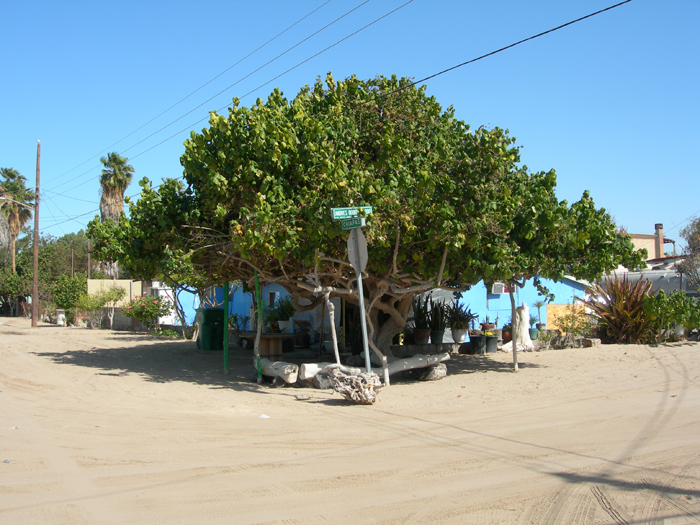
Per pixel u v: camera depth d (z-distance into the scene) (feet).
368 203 32.71
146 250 42.55
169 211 39.09
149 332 89.86
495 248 35.29
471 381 39.93
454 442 22.77
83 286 119.44
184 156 36.68
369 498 16.46
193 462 20.04
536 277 45.47
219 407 30.83
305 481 17.97
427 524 14.58
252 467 19.45
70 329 103.35
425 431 24.76
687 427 24.44
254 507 15.76
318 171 33.45
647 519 14.75
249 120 34.53
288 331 63.82
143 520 14.83
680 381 36.96
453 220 33.81
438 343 55.47
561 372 42.93
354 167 34.53
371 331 39.58
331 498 16.46
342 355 54.90
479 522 14.70
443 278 39.09
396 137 34.78
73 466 19.48
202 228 37.58
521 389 36.04
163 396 34.45
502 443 22.48
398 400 32.89
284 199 33.17
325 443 22.75
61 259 173.88
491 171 34.94
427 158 35.88
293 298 49.70
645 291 63.72
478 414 28.50
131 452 21.31
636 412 27.86
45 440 23.03
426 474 18.63
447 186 33.63
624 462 19.62
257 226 31.37
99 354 57.67
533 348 59.41
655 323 61.52
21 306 182.50
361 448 21.94
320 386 37.11
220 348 62.69
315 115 38.75
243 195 34.24
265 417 27.99
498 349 59.41
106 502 16.10
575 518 14.87
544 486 17.33
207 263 44.73
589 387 35.94
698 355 50.75
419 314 55.11
